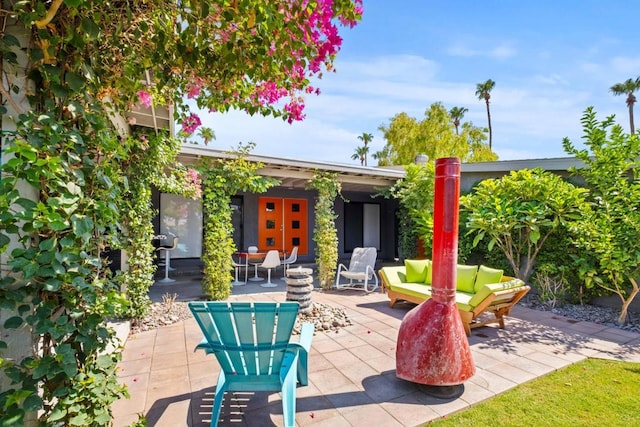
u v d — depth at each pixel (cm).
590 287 570
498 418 253
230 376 249
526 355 374
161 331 444
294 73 231
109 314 161
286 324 236
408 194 864
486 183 673
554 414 259
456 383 285
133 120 410
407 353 297
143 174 456
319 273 752
